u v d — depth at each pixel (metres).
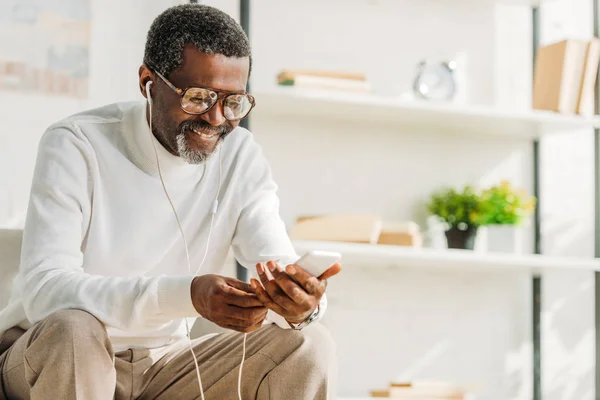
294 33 2.96
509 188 2.96
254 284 1.38
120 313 1.38
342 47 3.00
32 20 2.60
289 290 1.33
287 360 1.49
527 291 3.16
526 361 3.14
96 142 1.62
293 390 1.49
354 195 2.99
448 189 3.07
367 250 2.63
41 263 1.46
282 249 1.71
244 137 1.82
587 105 3.00
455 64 2.95
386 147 3.04
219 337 1.65
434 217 3.05
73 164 1.58
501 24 3.19
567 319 3.19
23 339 1.40
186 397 1.60
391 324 2.99
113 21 2.70
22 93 2.57
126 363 1.63
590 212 3.24
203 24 1.56
